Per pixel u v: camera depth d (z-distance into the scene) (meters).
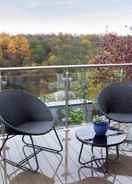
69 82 4.50
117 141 3.38
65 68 4.44
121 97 4.21
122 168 3.50
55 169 3.49
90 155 3.80
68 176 3.35
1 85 4.12
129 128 4.55
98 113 4.10
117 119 3.84
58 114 4.52
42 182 3.24
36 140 4.23
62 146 4.04
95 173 3.41
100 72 4.68
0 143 4.10
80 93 4.57
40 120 3.82
